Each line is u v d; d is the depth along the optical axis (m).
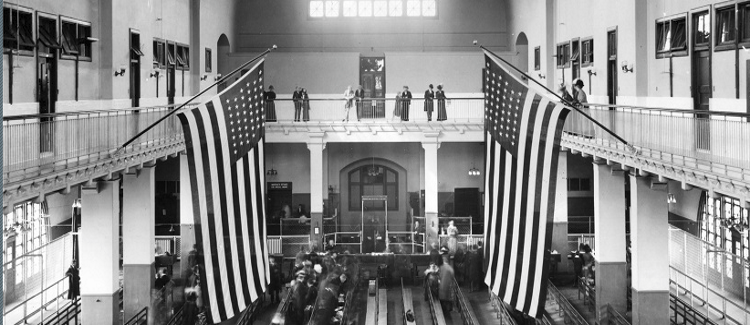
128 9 25.09
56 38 20.41
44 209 26.75
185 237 29.84
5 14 17.58
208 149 16.42
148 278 23.34
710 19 19.25
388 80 39.03
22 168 13.41
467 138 35.19
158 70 28.19
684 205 28.89
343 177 40.19
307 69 39.00
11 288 23.72
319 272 24.88
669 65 21.70
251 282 17.66
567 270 29.86
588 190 37.59
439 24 41.16
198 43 33.09
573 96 23.62
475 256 28.67
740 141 13.52
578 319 21.56
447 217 36.94
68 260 25.95
